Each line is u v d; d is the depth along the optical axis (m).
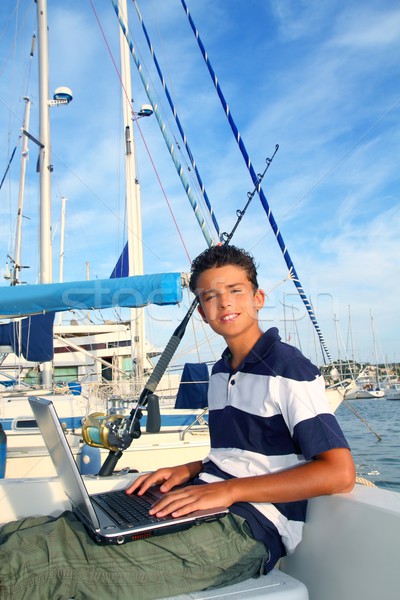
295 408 1.47
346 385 7.75
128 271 10.62
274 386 1.53
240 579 1.44
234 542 1.43
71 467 1.38
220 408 1.73
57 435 1.37
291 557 1.63
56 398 6.96
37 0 8.76
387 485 6.62
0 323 7.66
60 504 1.91
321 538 1.50
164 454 5.86
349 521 1.40
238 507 1.48
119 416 1.99
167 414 7.46
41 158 8.59
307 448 1.43
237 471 1.58
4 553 1.36
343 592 1.41
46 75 8.74
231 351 1.75
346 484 1.39
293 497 1.40
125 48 11.45
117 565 1.36
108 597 1.36
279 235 5.73
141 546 1.38
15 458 5.61
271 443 1.56
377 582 1.31
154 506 1.45
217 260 1.72
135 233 11.34
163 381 10.79
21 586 1.33
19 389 7.92
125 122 11.54
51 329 7.50
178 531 1.40
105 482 1.97
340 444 1.42
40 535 1.40
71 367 14.87
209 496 1.44
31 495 1.91
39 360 7.62
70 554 1.37
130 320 10.04
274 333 1.66
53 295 4.23
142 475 1.96
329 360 7.87
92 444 1.98
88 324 15.28
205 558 1.40
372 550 1.32
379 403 27.45
